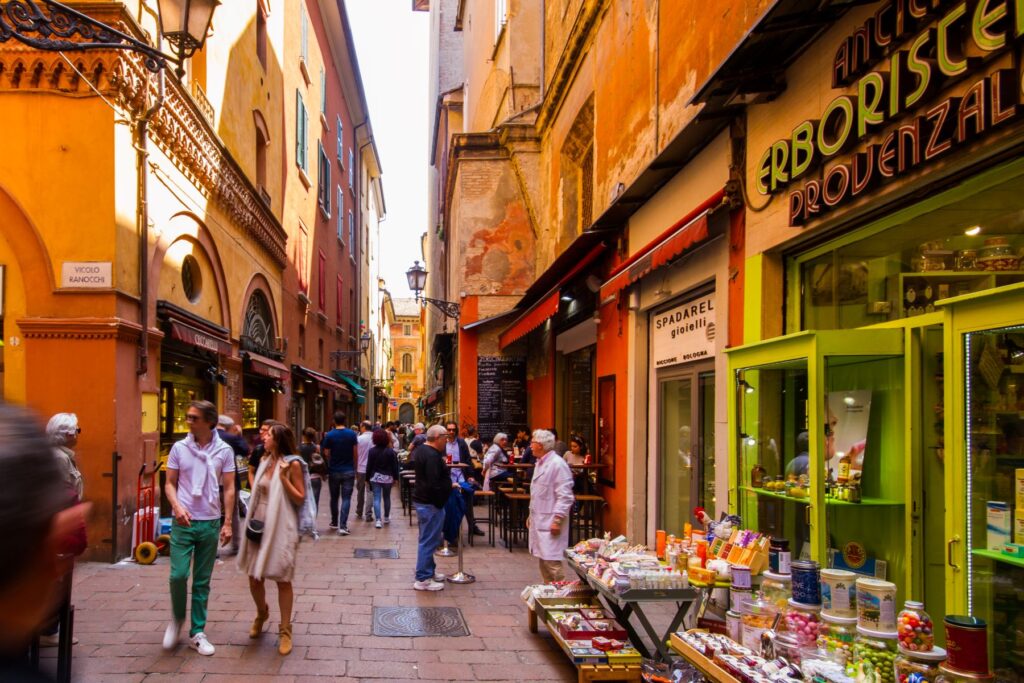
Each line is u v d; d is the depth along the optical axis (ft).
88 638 16.60
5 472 2.67
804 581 11.52
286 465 16.52
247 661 15.37
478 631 18.08
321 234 82.53
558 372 43.65
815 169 14.80
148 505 26.84
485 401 50.37
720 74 16.15
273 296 54.75
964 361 9.94
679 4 22.50
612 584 14.90
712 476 21.94
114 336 24.82
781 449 14.89
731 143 18.90
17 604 2.68
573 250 32.78
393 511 44.34
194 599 16.14
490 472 35.94
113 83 25.16
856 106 13.06
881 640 10.11
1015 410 9.75
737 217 18.74
